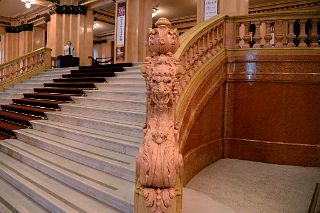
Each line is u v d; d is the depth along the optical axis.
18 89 10.80
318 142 5.55
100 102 6.63
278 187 4.58
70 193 3.63
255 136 5.89
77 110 6.70
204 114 5.25
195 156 4.90
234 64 5.97
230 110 6.06
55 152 4.99
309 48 5.51
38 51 12.77
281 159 5.69
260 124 5.86
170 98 2.73
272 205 3.96
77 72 10.69
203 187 4.48
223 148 6.09
